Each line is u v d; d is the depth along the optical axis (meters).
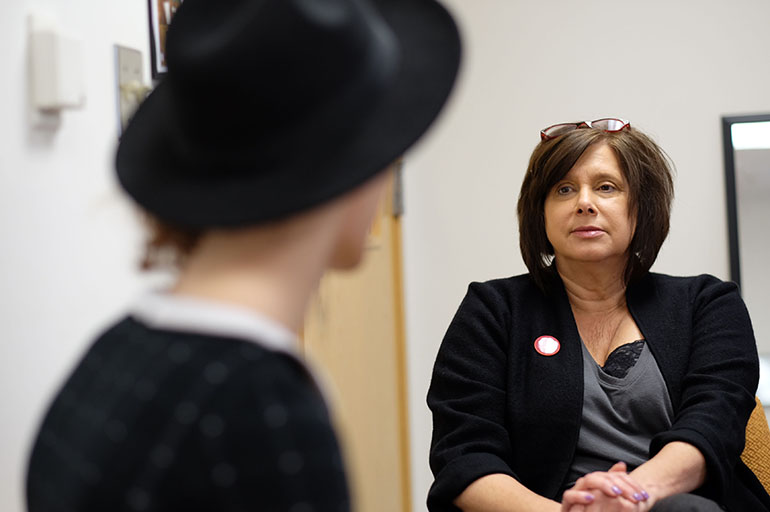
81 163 1.51
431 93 0.75
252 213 0.67
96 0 1.56
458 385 1.85
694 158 3.27
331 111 0.70
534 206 1.90
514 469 1.81
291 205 0.67
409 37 0.81
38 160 1.41
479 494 1.68
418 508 3.51
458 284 3.45
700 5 3.25
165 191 0.72
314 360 2.46
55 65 1.39
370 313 3.02
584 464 1.77
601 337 1.87
